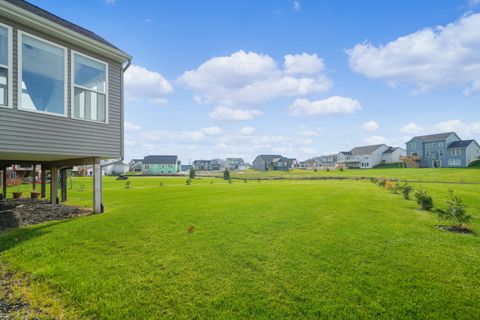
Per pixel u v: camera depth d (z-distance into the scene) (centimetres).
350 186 2247
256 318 292
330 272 404
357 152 7488
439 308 309
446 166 5462
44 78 663
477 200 1305
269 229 656
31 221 722
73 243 529
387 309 308
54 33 670
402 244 541
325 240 565
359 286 360
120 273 397
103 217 763
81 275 389
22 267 416
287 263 439
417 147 5994
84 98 761
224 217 795
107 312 302
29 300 325
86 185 2584
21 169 2062
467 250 507
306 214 856
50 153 666
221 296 335
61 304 318
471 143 5212
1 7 570
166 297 333
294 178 4159
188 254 478
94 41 743
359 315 296
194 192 1750
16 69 607
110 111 816
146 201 1204
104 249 499
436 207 1046
